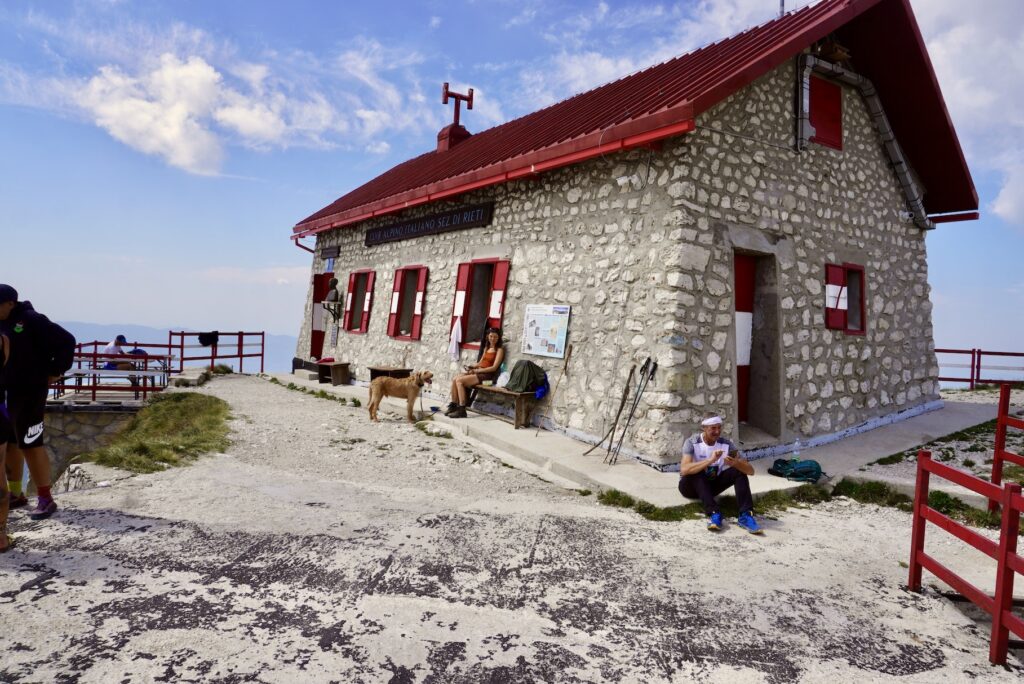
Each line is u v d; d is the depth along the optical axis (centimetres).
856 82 883
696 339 698
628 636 346
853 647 349
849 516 593
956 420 932
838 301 857
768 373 784
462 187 989
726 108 729
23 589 353
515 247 955
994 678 326
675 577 432
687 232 690
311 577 393
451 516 534
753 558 476
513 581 409
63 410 1139
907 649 351
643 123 661
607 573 432
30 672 277
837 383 851
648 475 656
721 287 721
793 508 608
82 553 405
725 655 332
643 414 707
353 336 1462
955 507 599
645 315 720
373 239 1417
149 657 294
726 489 616
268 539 451
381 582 394
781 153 791
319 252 1720
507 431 841
